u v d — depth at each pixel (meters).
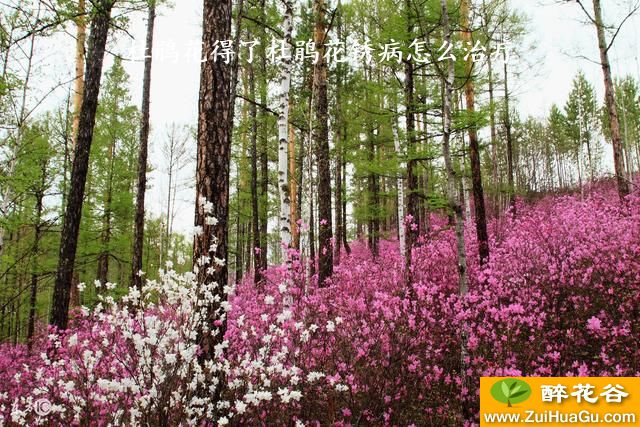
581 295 6.91
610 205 11.66
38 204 11.88
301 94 13.22
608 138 31.52
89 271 21.16
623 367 5.07
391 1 9.02
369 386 4.57
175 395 3.27
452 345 5.71
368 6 10.79
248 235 18.47
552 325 6.10
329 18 11.74
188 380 3.43
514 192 16.95
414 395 4.95
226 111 4.55
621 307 6.15
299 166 16.31
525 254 8.37
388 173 11.97
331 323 4.27
